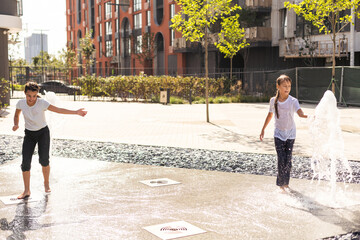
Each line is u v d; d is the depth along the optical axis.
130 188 5.89
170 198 5.38
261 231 4.16
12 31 21.23
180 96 26.67
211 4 14.16
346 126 12.62
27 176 5.46
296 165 7.28
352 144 9.30
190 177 6.54
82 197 5.45
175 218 4.58
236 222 4.44
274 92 26.44
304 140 10.06
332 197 5.31
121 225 4.36
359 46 25.50
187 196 5.47
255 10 32.50
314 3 12.52
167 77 26.58
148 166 7.39
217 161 7.72
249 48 34.72
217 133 11.57
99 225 4.36
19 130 12.34
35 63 64.81
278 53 33.16
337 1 12.20
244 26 32.81
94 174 6.80
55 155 8.48
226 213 4.75
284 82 5.44
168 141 10.15
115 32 57.25
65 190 5.81
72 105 22.97
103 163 7.66
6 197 5.48
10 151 8.91
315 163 7.37
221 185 6.04
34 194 5.61
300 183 6.11
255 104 23.53
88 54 54.34
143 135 11.23
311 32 28.97
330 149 5.58
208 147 9.20
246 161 7.70
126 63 54.28
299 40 29.83
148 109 20.12
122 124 13.81
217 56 37.28
